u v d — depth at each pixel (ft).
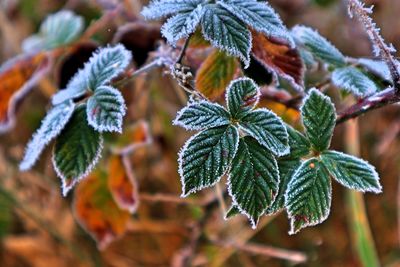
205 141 1.72
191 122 1.72
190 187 1.70
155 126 3.15
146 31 2.20
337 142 3.38
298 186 1.74
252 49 1.93
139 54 2.21
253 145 1.74
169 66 1.95
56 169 1.92
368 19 1.79
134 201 2.41
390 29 3.27
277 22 1.82
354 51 3.19
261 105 2.06
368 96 1.92
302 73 1.97
